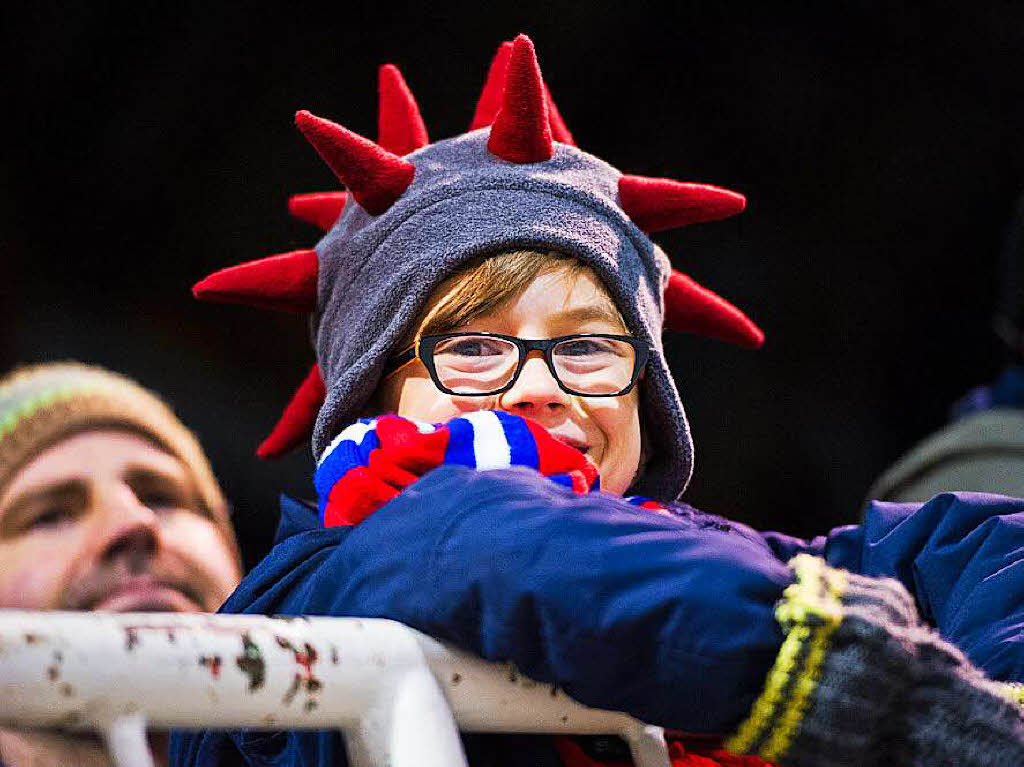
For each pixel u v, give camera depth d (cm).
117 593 548
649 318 474
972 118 2386
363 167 473
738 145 2388
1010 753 282
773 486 2283
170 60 2206
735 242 2367
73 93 2189
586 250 454
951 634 423
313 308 514
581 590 294
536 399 434
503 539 305
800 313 2369
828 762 282
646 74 2356
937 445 745
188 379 2173
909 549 455
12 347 2116
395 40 2272
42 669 242
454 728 284
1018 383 756
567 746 372
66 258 2191
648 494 503
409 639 292
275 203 2275
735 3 2323
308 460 1980
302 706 271
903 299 2394
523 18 2288
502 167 474
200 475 596
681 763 378
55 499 552
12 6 2127
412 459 390
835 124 2389
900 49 2362
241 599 396
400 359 459
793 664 282
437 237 457
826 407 2339
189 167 2252
